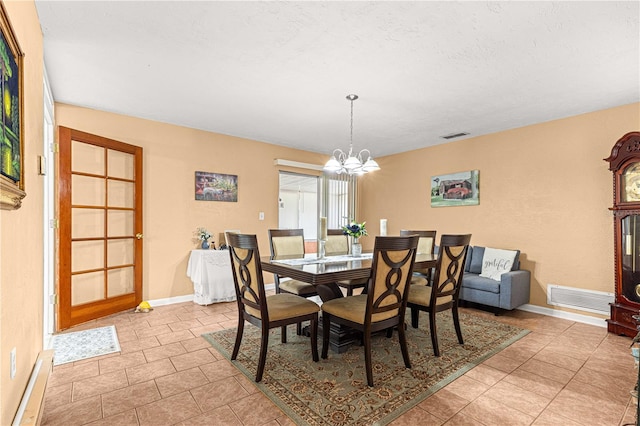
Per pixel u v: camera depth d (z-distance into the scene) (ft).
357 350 9.01
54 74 9.12
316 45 7.61
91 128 11.87
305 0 6.05
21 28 5.20
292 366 7.99
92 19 6.65
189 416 5.97
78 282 11.30
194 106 11.68
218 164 15.23
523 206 13.69
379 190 20.18
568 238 12.42
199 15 6.53
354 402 6.43
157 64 8.56
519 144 13.87
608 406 6.37
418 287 10.02
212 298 13.67
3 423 4.15
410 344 9.49
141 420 5.86
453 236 8.78
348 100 11.01
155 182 13.41
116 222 12.48
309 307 8.16
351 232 11.14
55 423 5.75
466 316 12.47
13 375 4.65
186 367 7.91
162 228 13.58
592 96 10.51
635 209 10.15
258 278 7.30
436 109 11.76
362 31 7.04
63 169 10.48
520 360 8.47
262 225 16.79
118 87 10.03
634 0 5.95
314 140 16.44
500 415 6.06
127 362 8.18
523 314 12.82
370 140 16.28
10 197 4.16
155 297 13.39
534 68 8.64
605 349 9.25
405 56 8.06
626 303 10.34
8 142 4.20
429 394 6.75
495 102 11.07
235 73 9.06
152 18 6.63
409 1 6.07
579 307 12.01
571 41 7.34
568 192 12.45
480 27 6.86
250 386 7.04
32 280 6.10
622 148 10.44
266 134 15.37
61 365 8.00
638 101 10.89
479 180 15.23
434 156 17.20
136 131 12.91
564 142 12.57
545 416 6.04
